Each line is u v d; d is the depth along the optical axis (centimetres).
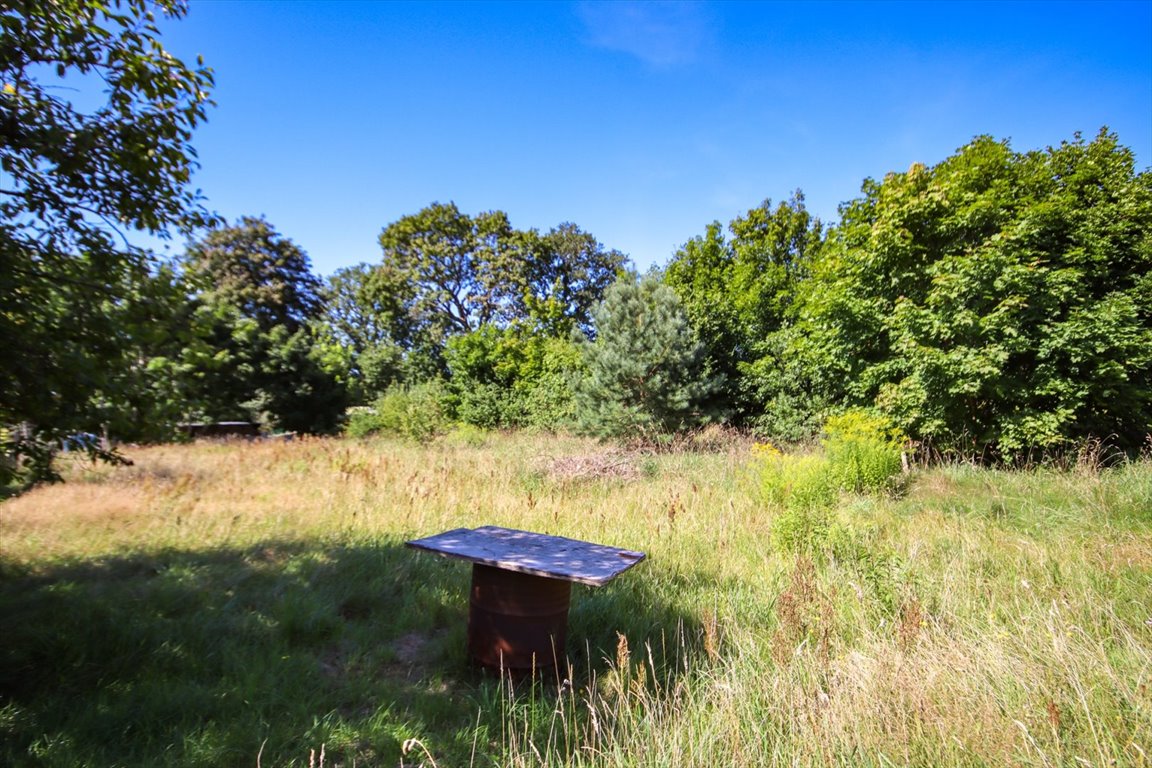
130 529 650
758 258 2139
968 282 994
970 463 1018
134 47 365
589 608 466
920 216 1128
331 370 2369
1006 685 299
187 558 555
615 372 1631
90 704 316
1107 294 1078
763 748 273
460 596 504
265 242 3206
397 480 905
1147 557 528
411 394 2077
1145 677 300
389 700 346
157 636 395
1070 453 1007
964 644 343
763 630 427
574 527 699
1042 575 499
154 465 1050
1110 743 253
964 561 534
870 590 449
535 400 2145
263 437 1703
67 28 342
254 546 599
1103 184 1158
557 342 2353
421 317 3512
